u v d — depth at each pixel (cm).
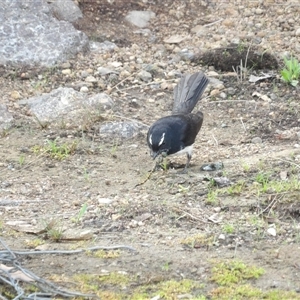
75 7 1828
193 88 1391
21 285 907
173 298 887
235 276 931
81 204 1148
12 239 1032
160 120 1260
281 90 1599
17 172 1268
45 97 1519
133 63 1686
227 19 1858
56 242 1023
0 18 1695
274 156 1301
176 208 1114
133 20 1852
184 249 1002
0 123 1442
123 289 909
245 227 1059
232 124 1475
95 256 981
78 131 1430
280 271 948
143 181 1228
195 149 1372
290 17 1866
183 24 1852
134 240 1028
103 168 1287
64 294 889
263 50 1700
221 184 1196
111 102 1520
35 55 1656
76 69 1653
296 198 1127
